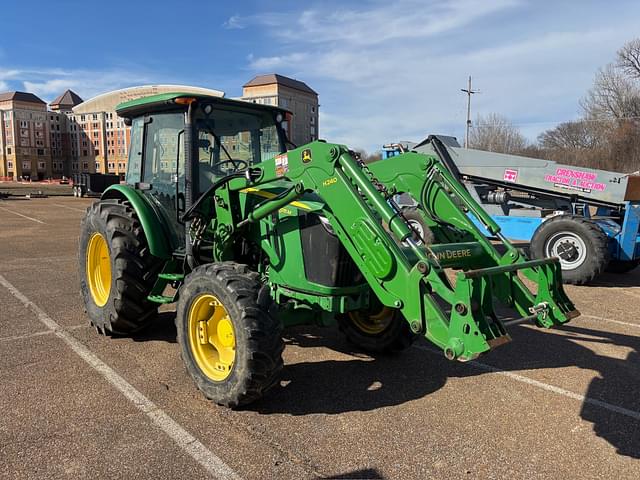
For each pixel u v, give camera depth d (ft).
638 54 131.85
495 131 144.56
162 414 11.32
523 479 9.20
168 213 15.40
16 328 17.24
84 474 9.09
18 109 244.42
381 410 11.74
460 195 13.14
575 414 11.71
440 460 9.74
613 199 26.91
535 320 11.57
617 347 16.34
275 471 9.28
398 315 14.52
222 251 13.66
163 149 15.55
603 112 134.31
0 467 9.24
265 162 12.82
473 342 9.55
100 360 14.43
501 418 11.46
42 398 12.00
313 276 12.57
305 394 12.51
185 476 9.09
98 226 16.24
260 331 10.84
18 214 63.36
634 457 9.95
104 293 16.80
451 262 11.82
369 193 11.06
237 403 11.20
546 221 26.11
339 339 16.71
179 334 12.44
